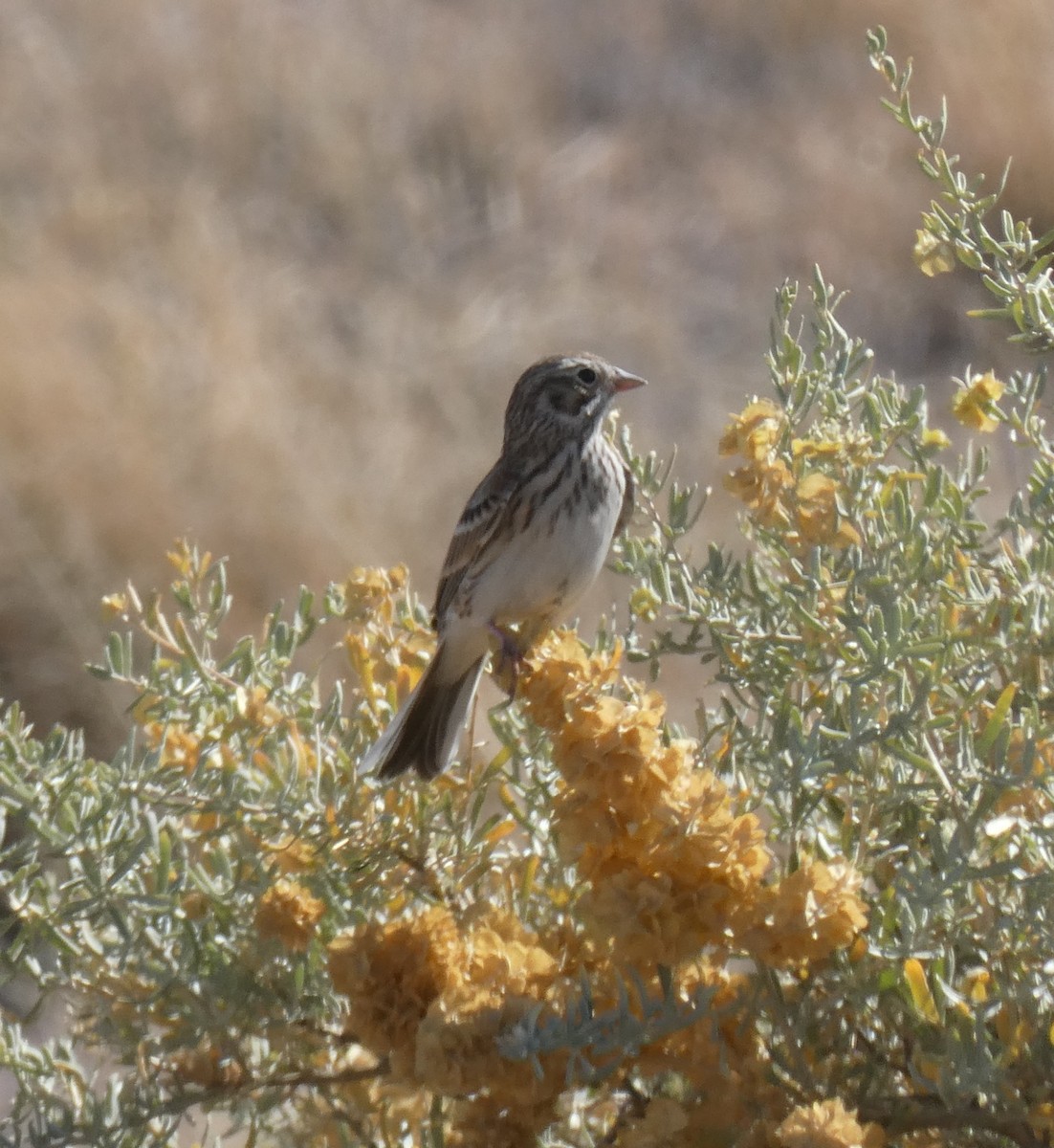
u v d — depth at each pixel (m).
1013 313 7.19
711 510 20.22
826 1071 6.01
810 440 7.38
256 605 20.36
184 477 20.70
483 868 6.95
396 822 7.11
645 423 24.50
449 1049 5.77
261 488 20.78
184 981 6.45
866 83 31.91
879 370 24.91
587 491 10.12
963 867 5.68
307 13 35.31
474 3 36.19
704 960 6.24
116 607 7.86
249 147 30.77
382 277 28.25
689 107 32.34
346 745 7.31
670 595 7.07
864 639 6.10
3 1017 7.38
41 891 6.79
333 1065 7.05
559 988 5.98
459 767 7.61
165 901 6.43
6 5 34.03
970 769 6.06
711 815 5.79
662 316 27.06
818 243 28.00
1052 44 29.27
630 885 5.79
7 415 20.38
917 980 5.87
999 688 6.84
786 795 6.45
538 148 31.22
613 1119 6.68
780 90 32.53
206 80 31.94
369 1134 6.81
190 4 34.09
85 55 32.47
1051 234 7.36
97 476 20.06
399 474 22.44
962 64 29.72
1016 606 6.64
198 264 26.59
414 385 24.81
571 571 10.16
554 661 6.12
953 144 28.50
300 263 28.56
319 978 6.65
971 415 7.46
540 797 7.23
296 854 6.89
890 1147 5.98
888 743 6.10
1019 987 5.80
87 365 22.19
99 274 26.14
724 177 30.00
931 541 7.04
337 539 20.91
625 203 30.09
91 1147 6.36
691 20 34.44
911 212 28.05
